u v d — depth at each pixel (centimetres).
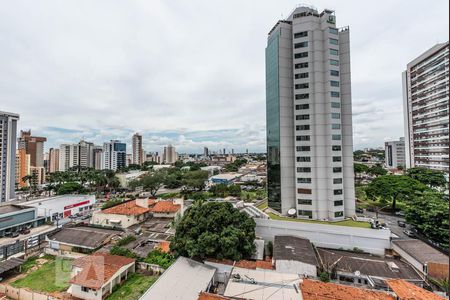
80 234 3800
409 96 9781
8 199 8256
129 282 2697
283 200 4681
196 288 2336
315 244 3753
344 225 3872
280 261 2745
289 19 4994
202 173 9681
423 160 8944
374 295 2131
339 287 2253
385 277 2605
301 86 4600
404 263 2967
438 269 2589
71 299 2412
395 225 4747
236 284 2330
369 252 3469
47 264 3155
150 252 3306
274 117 4975
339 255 3122
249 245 3002
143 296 2152
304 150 4525
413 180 5694
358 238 3566
